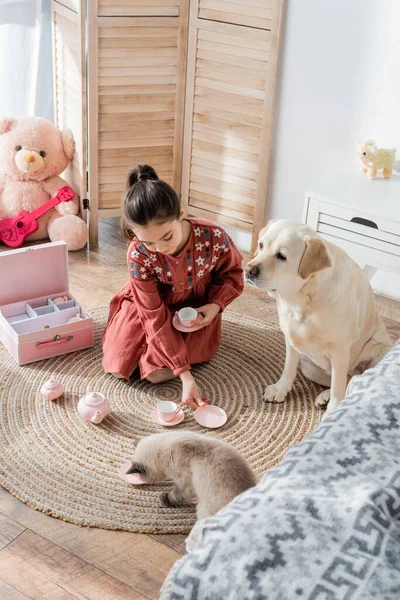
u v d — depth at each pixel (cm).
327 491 105
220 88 294
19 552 166
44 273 256
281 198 308
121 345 231
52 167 311
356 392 135
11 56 325
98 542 170
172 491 177
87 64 288
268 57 277
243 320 272
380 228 233
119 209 319
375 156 259
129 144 307
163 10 287
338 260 197
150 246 197
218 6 282
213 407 219
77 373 234
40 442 201
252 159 298
